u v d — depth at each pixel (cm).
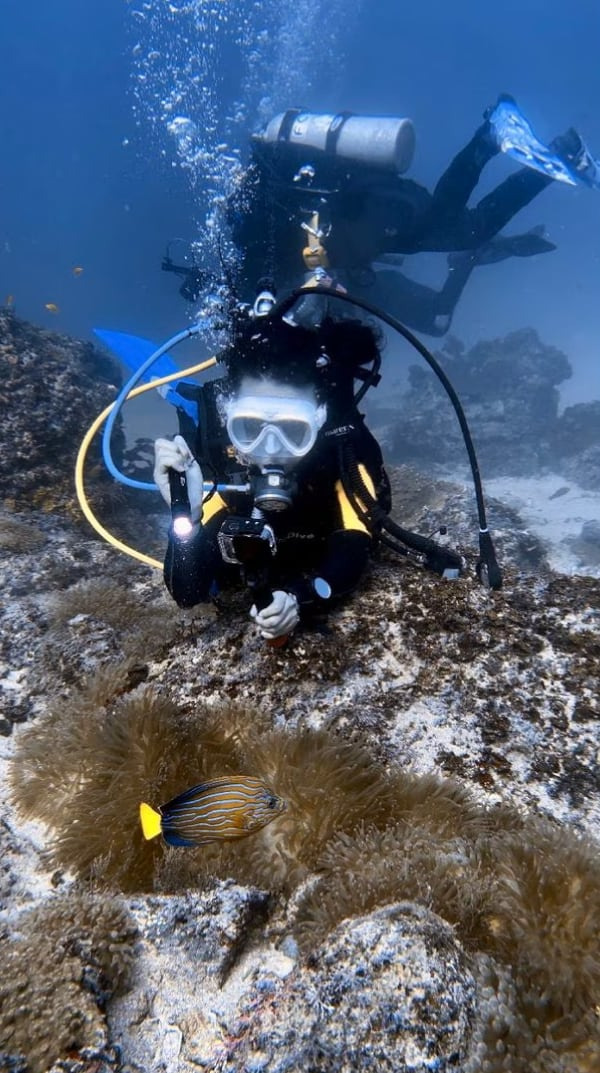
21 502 457
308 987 136
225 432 240
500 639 239
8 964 143
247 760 188
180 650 256
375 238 620
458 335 2488
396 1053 121
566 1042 121
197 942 158
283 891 170
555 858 147
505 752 206
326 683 230
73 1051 132
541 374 1093
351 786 179
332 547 240
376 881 149
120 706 213
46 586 348
